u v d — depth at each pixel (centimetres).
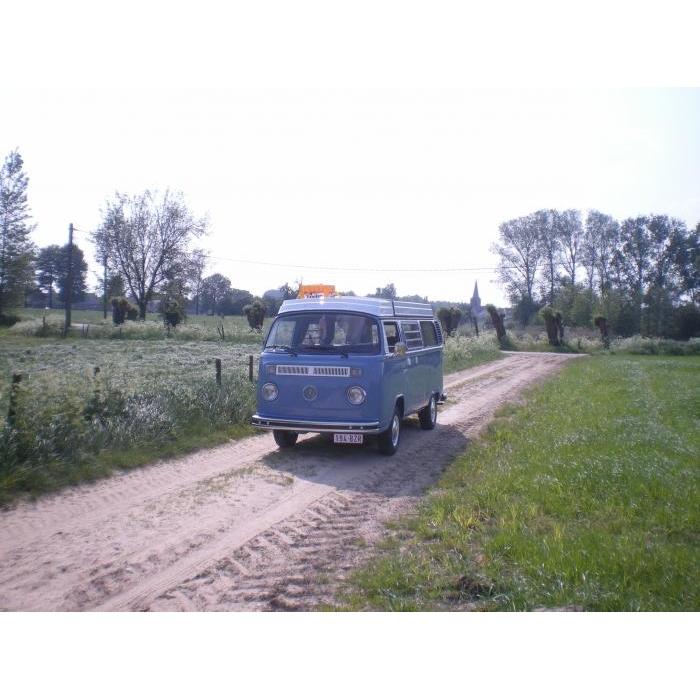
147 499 755
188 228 6131
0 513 690
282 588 512
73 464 850
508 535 581
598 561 507
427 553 570
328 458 992
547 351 4862
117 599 494
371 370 954
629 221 7269
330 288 1550
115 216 6016
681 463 838
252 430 1188
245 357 2719
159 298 6209
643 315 6116
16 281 5591
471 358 3256
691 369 2736
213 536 634
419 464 960
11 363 2295
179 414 1150
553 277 7794
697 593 457
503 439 1103
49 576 537
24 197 5550
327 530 654
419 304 1278
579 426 1155
